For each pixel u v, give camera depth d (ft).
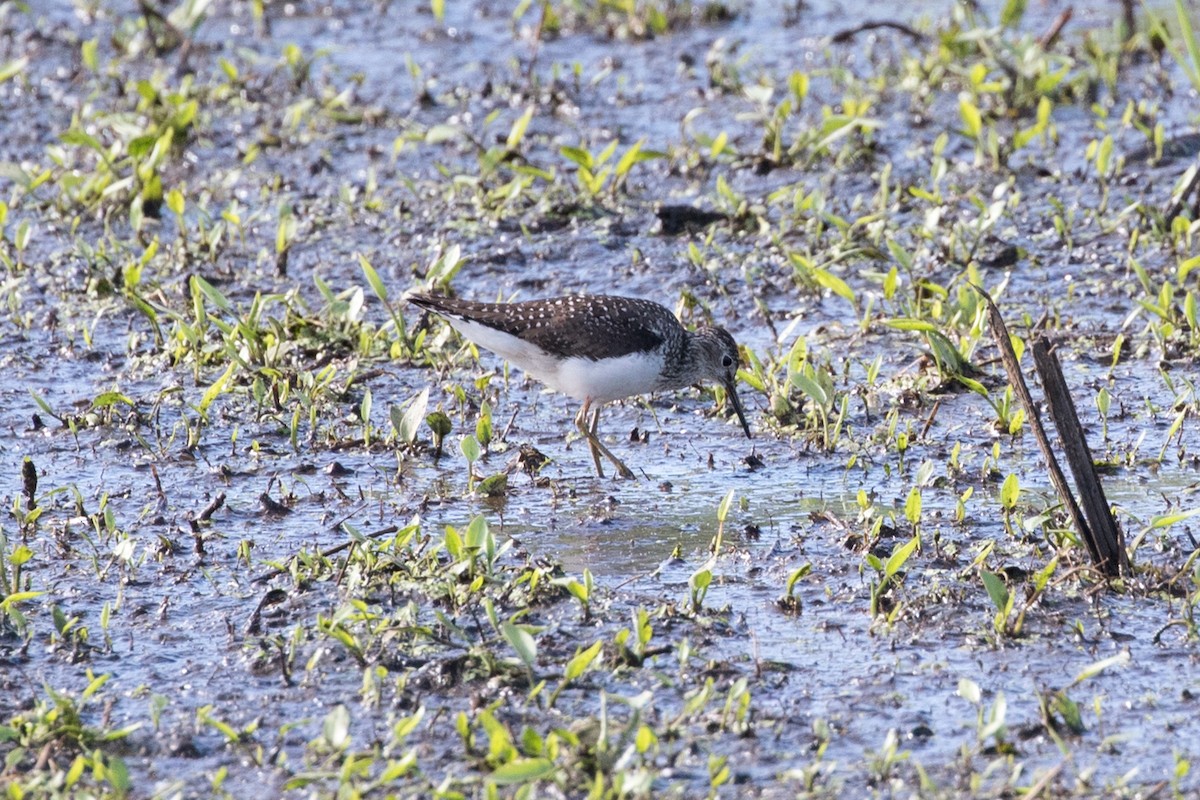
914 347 48.83
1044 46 74.38
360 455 42.06
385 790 26.21
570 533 37.24
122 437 42.96
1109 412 43.96
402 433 40.34
